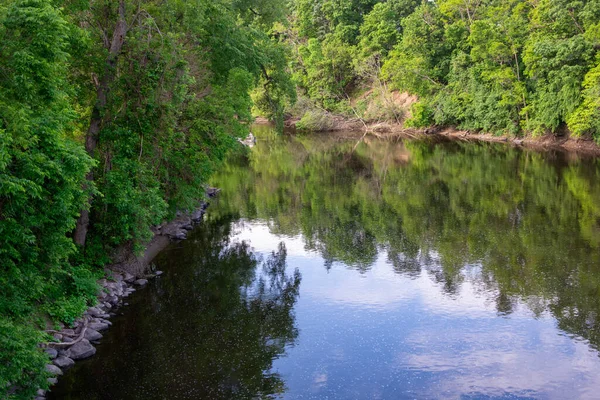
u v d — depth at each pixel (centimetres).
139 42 1758
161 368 1369
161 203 1909
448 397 1269
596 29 5059
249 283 1986
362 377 1351
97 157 1808
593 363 1416
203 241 2498
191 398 1244
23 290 1263
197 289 1912
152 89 1764
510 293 1869
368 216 3008
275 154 5719
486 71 6431
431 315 1709
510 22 6072
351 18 9094
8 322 1100
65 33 1380
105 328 1571
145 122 1784
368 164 4997
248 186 3912
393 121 8069
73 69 1792
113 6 1823
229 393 1270
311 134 7850
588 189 3544
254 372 1365
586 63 5266
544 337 1557
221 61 2683
